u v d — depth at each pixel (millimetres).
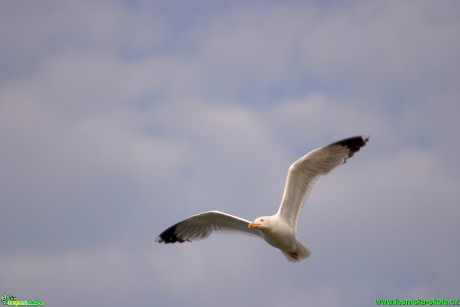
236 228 16500
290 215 15234
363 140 15414
